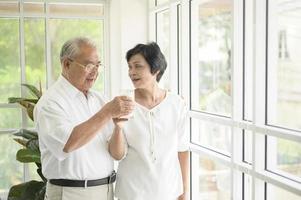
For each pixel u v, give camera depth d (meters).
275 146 2.28
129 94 1.75
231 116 2.52
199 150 3.01
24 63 4.09
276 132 2.08
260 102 2.25
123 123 1.79
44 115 1.73
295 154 2.09
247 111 2.48
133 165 1.92
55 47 4.18
